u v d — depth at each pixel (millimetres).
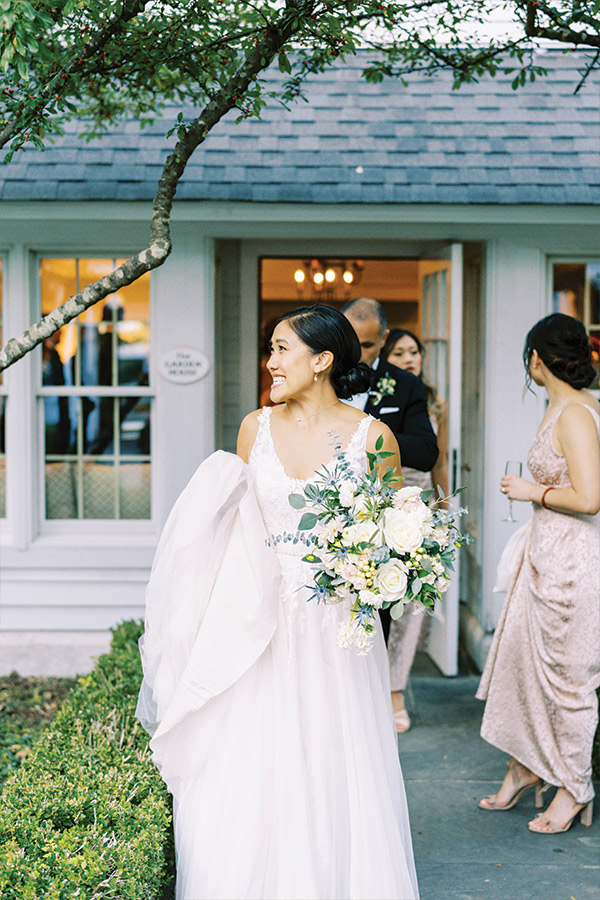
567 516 3754
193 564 2758
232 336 6758
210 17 3561
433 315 6164
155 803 2955
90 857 2541
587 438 3607
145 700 2869
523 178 5363
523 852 3652
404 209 5316
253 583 2709
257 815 2607
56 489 5867
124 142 5523
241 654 2678
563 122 5773
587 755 3754
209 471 2805
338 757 2701
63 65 3277
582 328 3693
